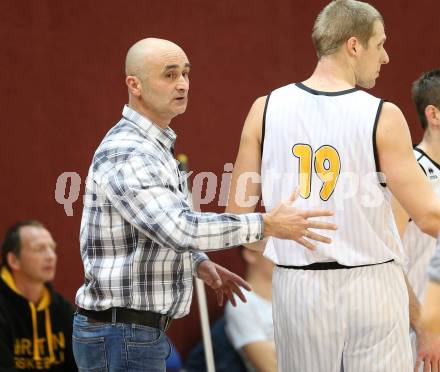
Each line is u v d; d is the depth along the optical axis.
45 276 13.99
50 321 13.95
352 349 9.11
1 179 16.33
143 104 9.16
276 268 9.47
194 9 17.22
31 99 16.44
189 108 17.27
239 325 14.91
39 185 16.53
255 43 17.59
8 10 16.28
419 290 11.27
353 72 9.30
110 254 8.94
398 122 8.86
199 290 15.27
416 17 18.58
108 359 8.94
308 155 9.11
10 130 16.36
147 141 9.03
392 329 9.06
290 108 9.25
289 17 17.75
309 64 17.89
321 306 9.05
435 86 11.20
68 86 16.59
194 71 17.27
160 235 8.38
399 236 9.72
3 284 13.84
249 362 14.84
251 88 17.58
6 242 14.06
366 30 9.20
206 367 15.24
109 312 8.92
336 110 9.02
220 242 8.38
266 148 9.36
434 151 11.35
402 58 18.53
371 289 9.01
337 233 9.03
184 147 17.25
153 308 8.91
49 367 13.83
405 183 8.79
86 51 16.69
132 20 16.86
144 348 8.89
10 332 13.60
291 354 9.33
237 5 17.48
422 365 11.13
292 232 8.39
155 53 9.04
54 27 16.52
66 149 16.62
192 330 17.22
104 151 8.91
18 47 16.36
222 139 17.47
